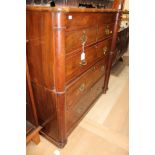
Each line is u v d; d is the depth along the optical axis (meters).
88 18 1.09
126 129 1.56
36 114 1.24
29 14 0.88
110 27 1.59
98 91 1.91
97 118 1.68
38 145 1.34
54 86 1.02
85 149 1.33
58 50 0.89
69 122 1.33
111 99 2.02
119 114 1.76
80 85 1.30
